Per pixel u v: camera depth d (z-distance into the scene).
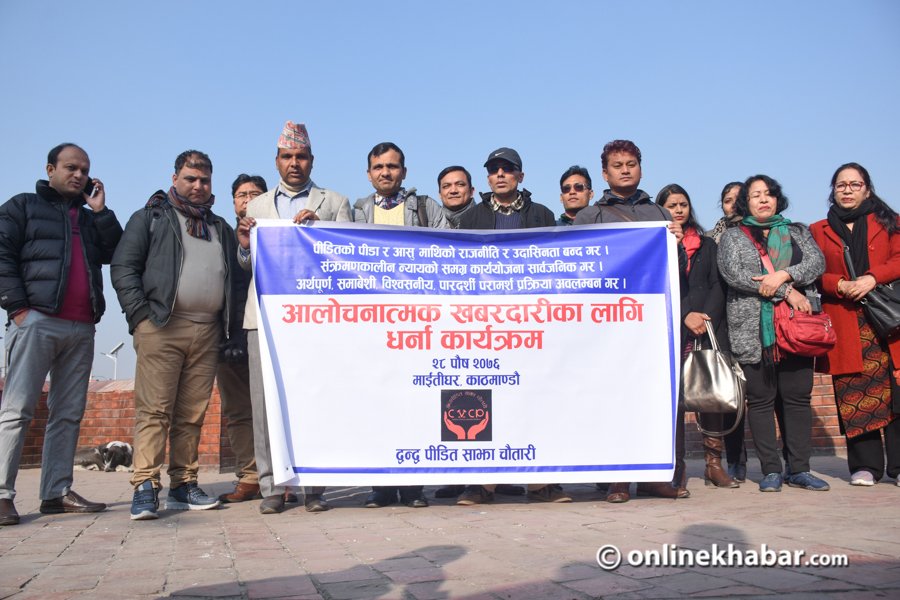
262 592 3.06
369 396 5.55
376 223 6.05
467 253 5.77
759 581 2.99
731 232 6.29
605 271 5.75
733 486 6.33
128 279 5.50
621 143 6.25
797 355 5.96
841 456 9.53
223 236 5.98
